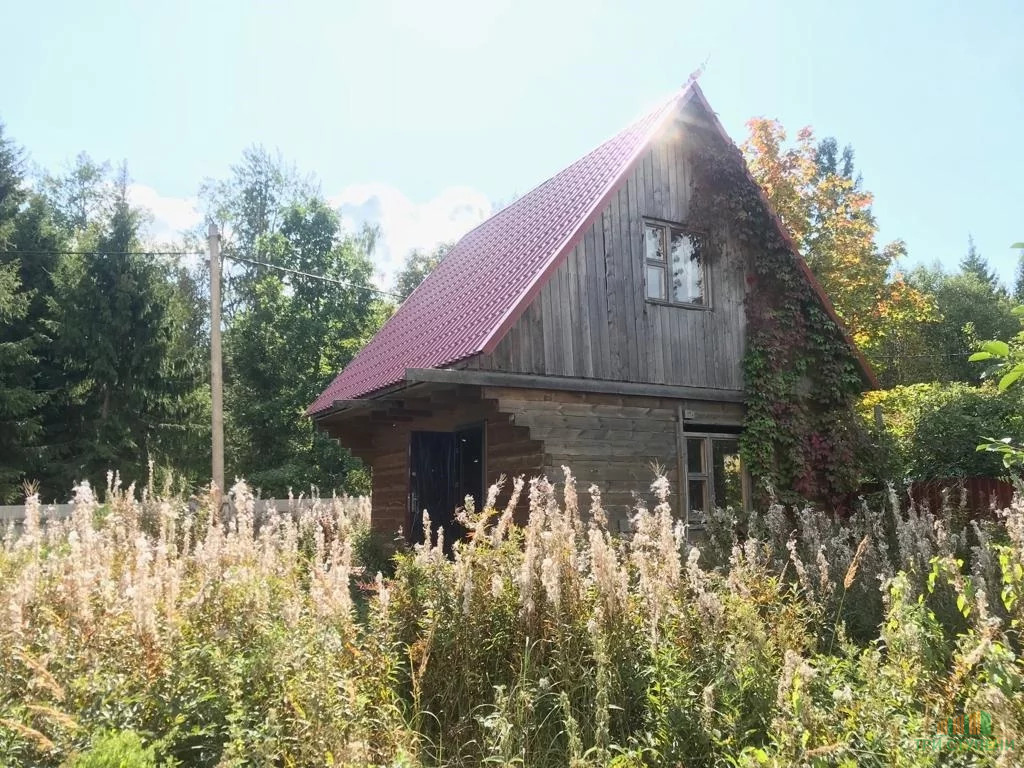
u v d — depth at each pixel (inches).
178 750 148.2
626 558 236.5
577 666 186.7
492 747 163.6
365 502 641.6
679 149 502.0
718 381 492.1
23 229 1113.4
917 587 255.0
